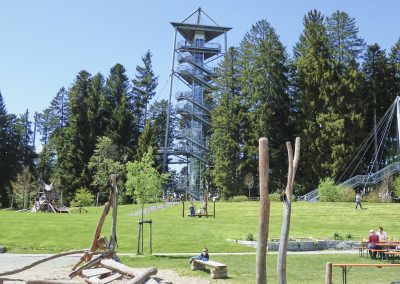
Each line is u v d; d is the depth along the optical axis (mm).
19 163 85875
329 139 67500
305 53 76125
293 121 74875
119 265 13969
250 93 75000
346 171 66938
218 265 16250
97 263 15031
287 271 17969
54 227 31719
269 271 17953
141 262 20109
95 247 16078
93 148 84312
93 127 85438
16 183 71812
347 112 69250
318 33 74250
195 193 74750
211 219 39812
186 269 18109
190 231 30875
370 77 76250
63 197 79000
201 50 78250
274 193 64250
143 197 25078
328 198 55375
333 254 24172
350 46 75125
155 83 96062
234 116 73688
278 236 29297
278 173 72688
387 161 73562
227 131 73062
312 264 20047
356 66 73000
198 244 26531
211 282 15414
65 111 104312
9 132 86812
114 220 15805
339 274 17516
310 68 72875
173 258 21500
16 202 78375
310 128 69062
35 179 84438
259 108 73312
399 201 57906
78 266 17141
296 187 70312
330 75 70688
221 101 74500
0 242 26547
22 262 20156
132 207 55781
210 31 79125
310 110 71188
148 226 33156
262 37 76688
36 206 55906
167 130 80312
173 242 27016
